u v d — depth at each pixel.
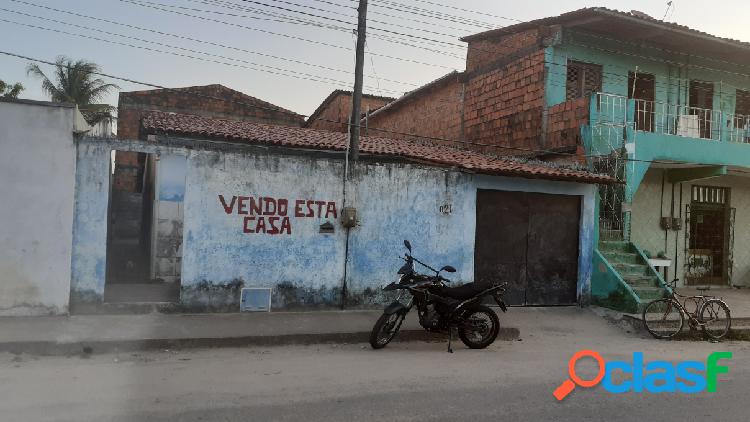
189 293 9.35
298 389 5.94
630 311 11.19
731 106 17.11
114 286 11.00
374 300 10.57
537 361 7.72
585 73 15.59
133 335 7.80
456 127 19.06
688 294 14.91
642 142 13.09
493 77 17.39
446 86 19.77
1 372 6.31
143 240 16.55
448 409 5.45
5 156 8.37
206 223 9.44
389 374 6.69
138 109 24.73
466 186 11.24
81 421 4.79
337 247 10.30
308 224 10.09
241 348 7.97
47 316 8.55
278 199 9.88
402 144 15.94
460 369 7.07
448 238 11.09
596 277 12.10
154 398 5.48
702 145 13.72
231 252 9.59
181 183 12.13
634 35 15.49
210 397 5.56
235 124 14.92
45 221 8.55
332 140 13.97
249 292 9.70
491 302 11.58
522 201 11.80
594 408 5.63
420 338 8.99
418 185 10.85
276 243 9.88
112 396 5.51
